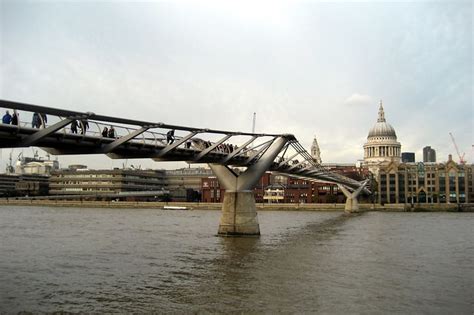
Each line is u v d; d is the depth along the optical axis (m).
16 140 29.42
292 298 29.02
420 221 107.00
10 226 82.56
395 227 86.88
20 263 41.12
